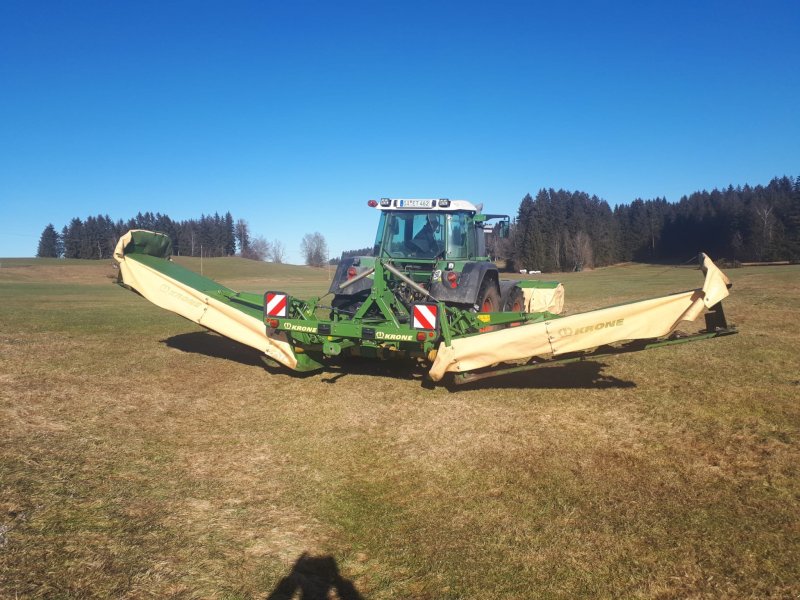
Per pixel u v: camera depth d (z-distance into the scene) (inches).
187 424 221.8
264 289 1381.6
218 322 289.1
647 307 223.5
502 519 151.9
